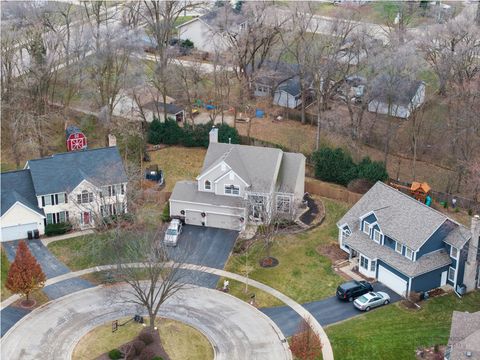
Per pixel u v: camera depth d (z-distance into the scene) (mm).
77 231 77250
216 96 104000
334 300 66188
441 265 66812
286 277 69688
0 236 74688
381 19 130250
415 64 90000
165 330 61312
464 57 95125
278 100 107500
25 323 62062
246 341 60312
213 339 60469
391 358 57719
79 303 65125
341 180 86812
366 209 72938
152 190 82125
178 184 80625
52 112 96312
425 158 94688
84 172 78188
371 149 97188
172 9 123312
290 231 77562
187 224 79188
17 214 74562
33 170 77125
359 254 70500
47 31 109375
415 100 94688
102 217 74438
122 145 91500
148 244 67938
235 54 102125
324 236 77000
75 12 126312
